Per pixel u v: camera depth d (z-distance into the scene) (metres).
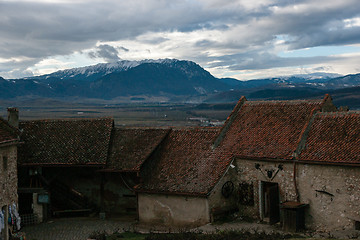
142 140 34.97
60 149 33.75
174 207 29.80
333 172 24.59
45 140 34.66
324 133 26.78
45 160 32.56
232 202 30.14
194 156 31.91
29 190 31.98
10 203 26.14
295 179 26.34
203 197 28.45
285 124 29.92
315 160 25.06
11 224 26.06
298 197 26.20
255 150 29.00
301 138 26.73
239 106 34.31
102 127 36.41
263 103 33.44
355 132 25.50
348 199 23.91
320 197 25.20
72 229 29.94
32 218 31.80
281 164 27.16
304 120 29.27
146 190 30.62
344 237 22.31
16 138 26.73
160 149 33.97
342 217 24.17
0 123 27.19
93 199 35.56
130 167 31.97
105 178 35.09
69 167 35.41
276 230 25.73
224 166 29.59
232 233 24.39
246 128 31.89
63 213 34.03
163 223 30.27
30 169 32.66
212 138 32.91
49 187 33.75
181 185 29.69
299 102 31.28
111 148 34.81
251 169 29.05
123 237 26.09
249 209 29.27
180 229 28.14
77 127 36.31
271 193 27.03
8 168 26.02
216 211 28.47
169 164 32.12
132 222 31.78
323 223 25.03
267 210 28.70
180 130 35.19
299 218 25.39
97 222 32.16
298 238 22.55
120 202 35.03
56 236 28.06
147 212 31.08
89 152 33.56
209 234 24.36
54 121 36.97
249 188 29.11
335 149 25.05
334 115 27.66
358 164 23.12
